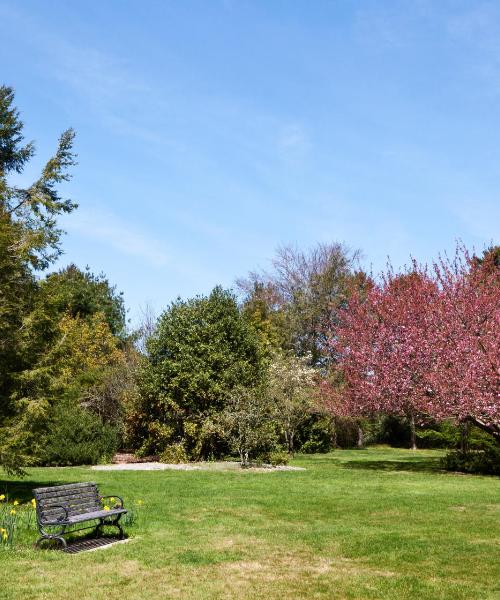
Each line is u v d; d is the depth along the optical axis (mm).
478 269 21578
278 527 9625
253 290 42281
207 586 6414
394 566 7285
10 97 25594
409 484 15352
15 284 12938
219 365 22938
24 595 6043
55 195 17422
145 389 23109
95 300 45594
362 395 21031
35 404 11867
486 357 18922
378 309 21984
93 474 17266
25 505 11172
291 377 28594
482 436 29500
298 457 27344
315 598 6070
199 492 13305
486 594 6160
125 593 6141
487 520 10266
